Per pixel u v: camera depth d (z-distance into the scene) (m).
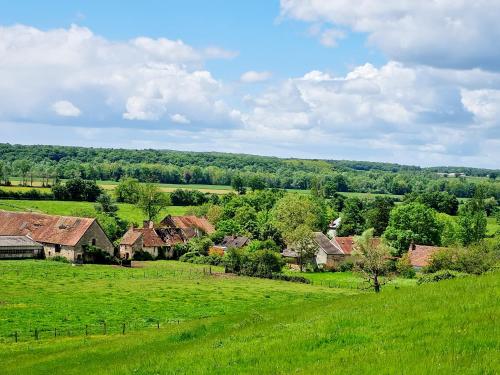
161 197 172.75
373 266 82.88
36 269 101.56
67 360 36.34
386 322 26.11
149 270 109.44
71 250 117.44
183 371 23.97
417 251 119.94
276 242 150.38
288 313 41.28
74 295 74.81
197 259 128.38
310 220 151.50
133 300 72.56
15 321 57.12
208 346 28.45
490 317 23.97
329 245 137.38
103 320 59.16
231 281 98.12
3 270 97.81
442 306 27.19
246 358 23.95
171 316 62.50
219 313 65.12
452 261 96.81
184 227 158.88
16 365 36.97
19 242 118.88
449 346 20.80
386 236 136.12
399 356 20.22
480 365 17.97
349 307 34.34
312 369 20.50
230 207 185.12
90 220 121.56
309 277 114.50
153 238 137.88
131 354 34.66
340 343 23.94
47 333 52.34
